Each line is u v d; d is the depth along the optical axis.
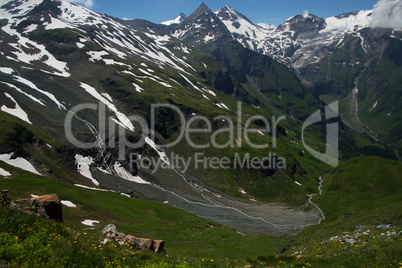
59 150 121.06
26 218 19.19
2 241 15.02
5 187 75.81
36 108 143.12
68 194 85.19
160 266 17.80
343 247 32.66
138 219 87.88
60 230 20.06
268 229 114.12
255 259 29.88
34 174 92.25
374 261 24.53
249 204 146.88
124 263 17.58
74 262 15.68
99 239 22.47
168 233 79.50
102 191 103.88
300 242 63.59
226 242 79.00
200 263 21.80
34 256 14.63
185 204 126.62
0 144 100.94
